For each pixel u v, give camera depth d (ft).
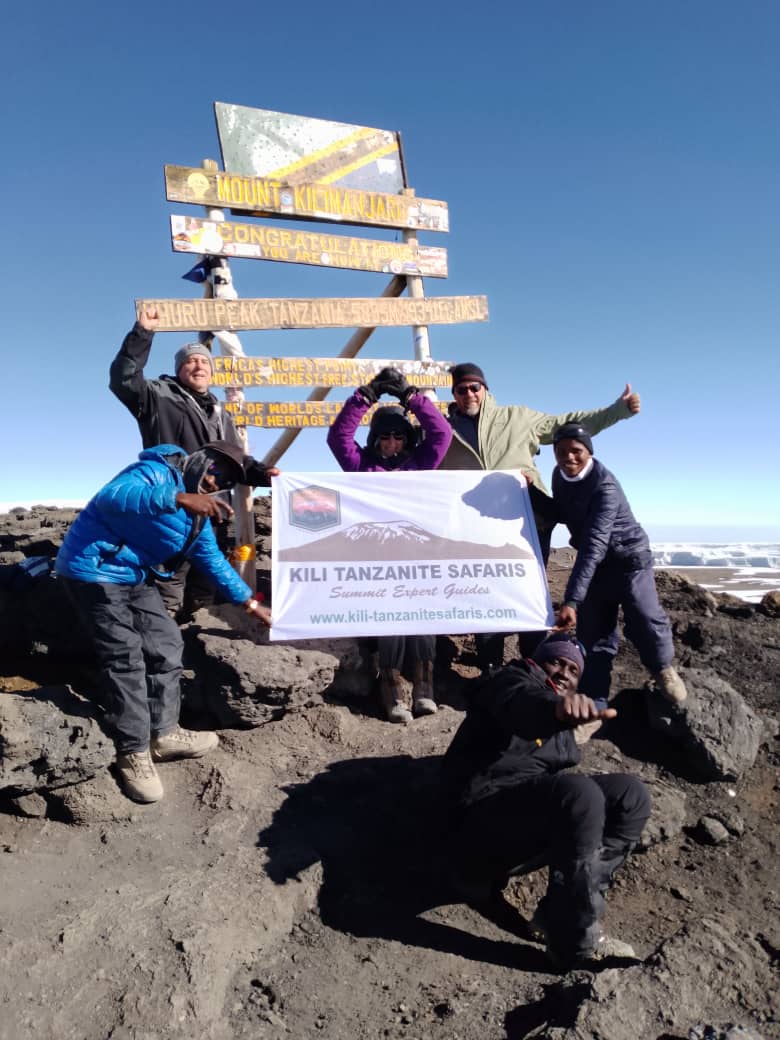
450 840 12.30
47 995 9.23
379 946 11.03
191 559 13.67
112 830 12.43
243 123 19.16
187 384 15.53
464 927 11.68
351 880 12.28
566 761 12.33
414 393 16.81
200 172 18.34
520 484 15.83
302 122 20.04
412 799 14.19
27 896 10.87
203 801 13.43
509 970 10.72
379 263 20.79
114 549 12.58
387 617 14.69
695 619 21.52
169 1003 9.21
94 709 13.37
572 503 15.08
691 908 12.39
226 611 17.61
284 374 19.15
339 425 16.62
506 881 12.20
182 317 17.75
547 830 10.87
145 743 13.04
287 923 11.20
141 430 15.21
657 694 15.84
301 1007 9.71
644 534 15.16
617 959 10.72
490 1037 9.15
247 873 11.56
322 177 20.24
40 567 16.06
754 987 9.66
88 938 9.98
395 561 14.99
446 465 18.03
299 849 12.29
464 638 20.27
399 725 16.53
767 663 19.51
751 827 14.42
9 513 36.17
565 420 17.71
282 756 14.99
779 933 11.54
